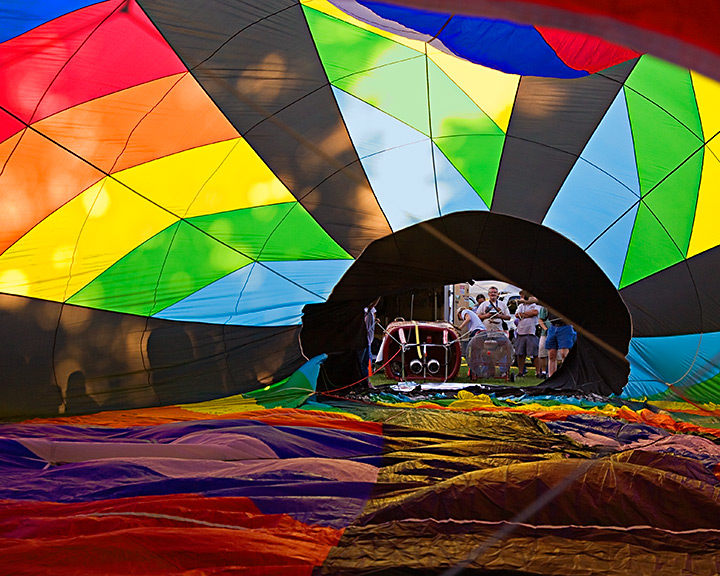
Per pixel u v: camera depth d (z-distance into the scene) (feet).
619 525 8.66
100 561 6.89
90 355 21.26
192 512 8.63
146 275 23.12
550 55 13.58
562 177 22.06
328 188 23.62
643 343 23.41
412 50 19.11
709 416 20.57
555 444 14.37
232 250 24.57
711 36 4.33
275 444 12.92
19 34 16.01
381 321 48.52
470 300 48.16
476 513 8.87
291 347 25.79
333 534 8.36
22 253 20.34
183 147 21.07
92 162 20.16
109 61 17.74
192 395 22.62
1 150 18.67
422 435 15.62
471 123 21.34
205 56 18.60
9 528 7.97
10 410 18.94
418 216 24.00
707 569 7.55
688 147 20.16
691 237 21.62
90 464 10.75
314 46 19.15
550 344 31.48
